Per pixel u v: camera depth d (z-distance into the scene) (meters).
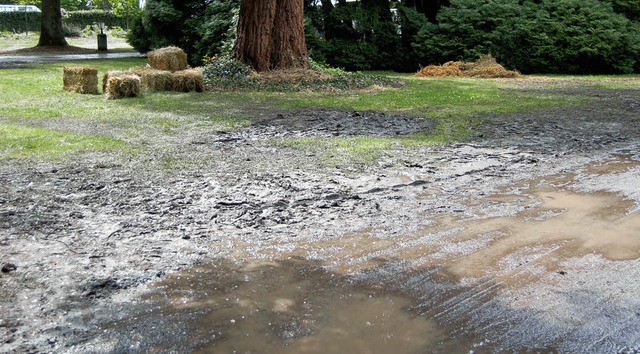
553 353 3.22
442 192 6.11
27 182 6.30
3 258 4.37
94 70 13.98
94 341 3.30
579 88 16.64
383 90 15.59
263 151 7.91
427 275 4.18
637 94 15.02
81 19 63.31
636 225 5.19
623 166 7.23
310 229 5.03
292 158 7.49
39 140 8.35
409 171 6.88
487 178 6.64
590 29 23.41
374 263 4.37
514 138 8.91
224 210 5.48
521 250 4.63
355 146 8.21
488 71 21.34
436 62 25.23
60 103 12.28
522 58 24.20
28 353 3.16
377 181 6.46
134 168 6.93
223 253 4.53
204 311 3.65
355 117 10.90
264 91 15.02
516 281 4.09
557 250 4.64
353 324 3.51
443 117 10.91
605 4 24.78
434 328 3.48
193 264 4.32
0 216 5.25
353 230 5.02
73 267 4.23
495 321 3.55
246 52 16.83
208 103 12.73
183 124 9.98
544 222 5.26
